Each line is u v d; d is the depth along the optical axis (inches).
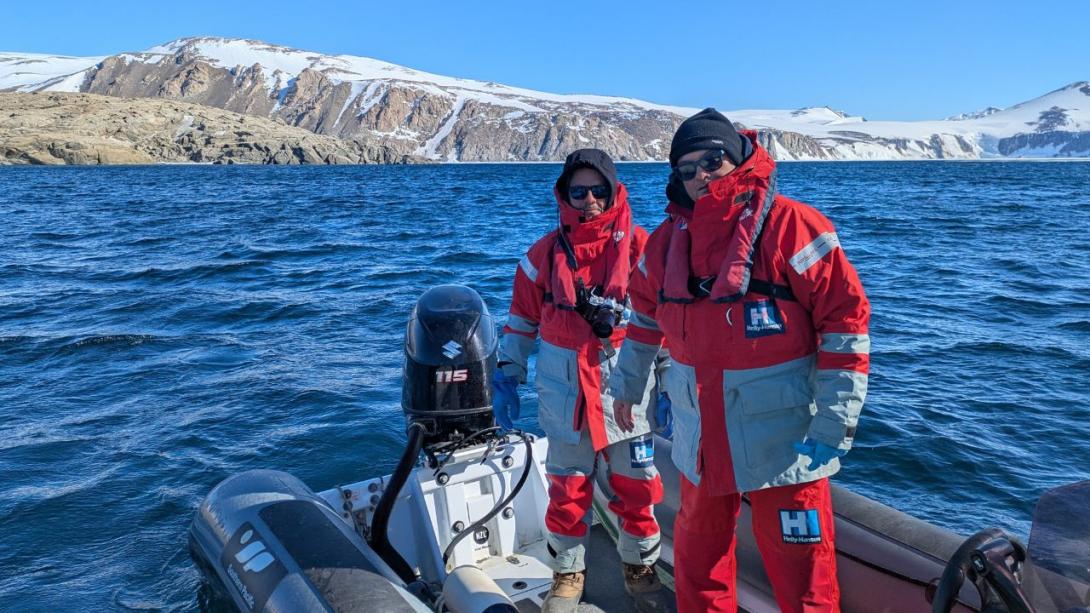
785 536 86.4
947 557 91.0
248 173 4621.1
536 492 131.3
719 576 94.3
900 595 92.3
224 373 321.4
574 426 107.4
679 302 87.9
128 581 164.1
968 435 248.4
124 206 1535.4
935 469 225.9
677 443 92.8
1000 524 197.6
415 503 123.7
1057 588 65.1
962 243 816.9
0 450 238.8
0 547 179.5
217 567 107.9
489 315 132.7
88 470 223.6
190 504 201.9
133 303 475.2
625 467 111.2
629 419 104.0
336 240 890.1
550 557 112.0
